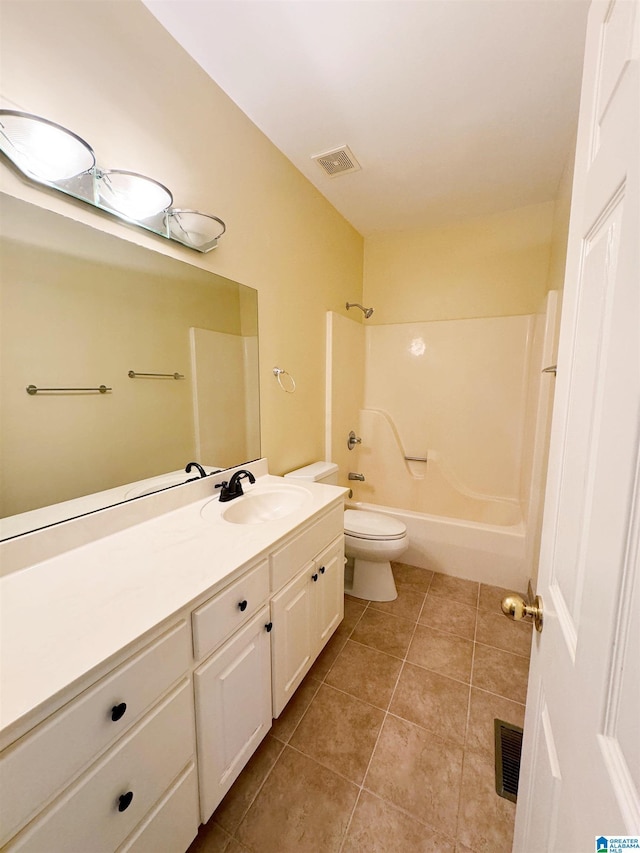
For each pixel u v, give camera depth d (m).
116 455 1.12
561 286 1.74
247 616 0.98
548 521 0.66
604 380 0.40
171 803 0.77
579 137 0.60
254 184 1.57
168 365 1.27
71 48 0.90
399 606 1.98
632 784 0.28
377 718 1.30
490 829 0.97
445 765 1.13
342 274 2.46
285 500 1.55
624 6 0.40
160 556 0.95
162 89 1.14
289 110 1.48
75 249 0.97
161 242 1.20
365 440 2.80
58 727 0.54
